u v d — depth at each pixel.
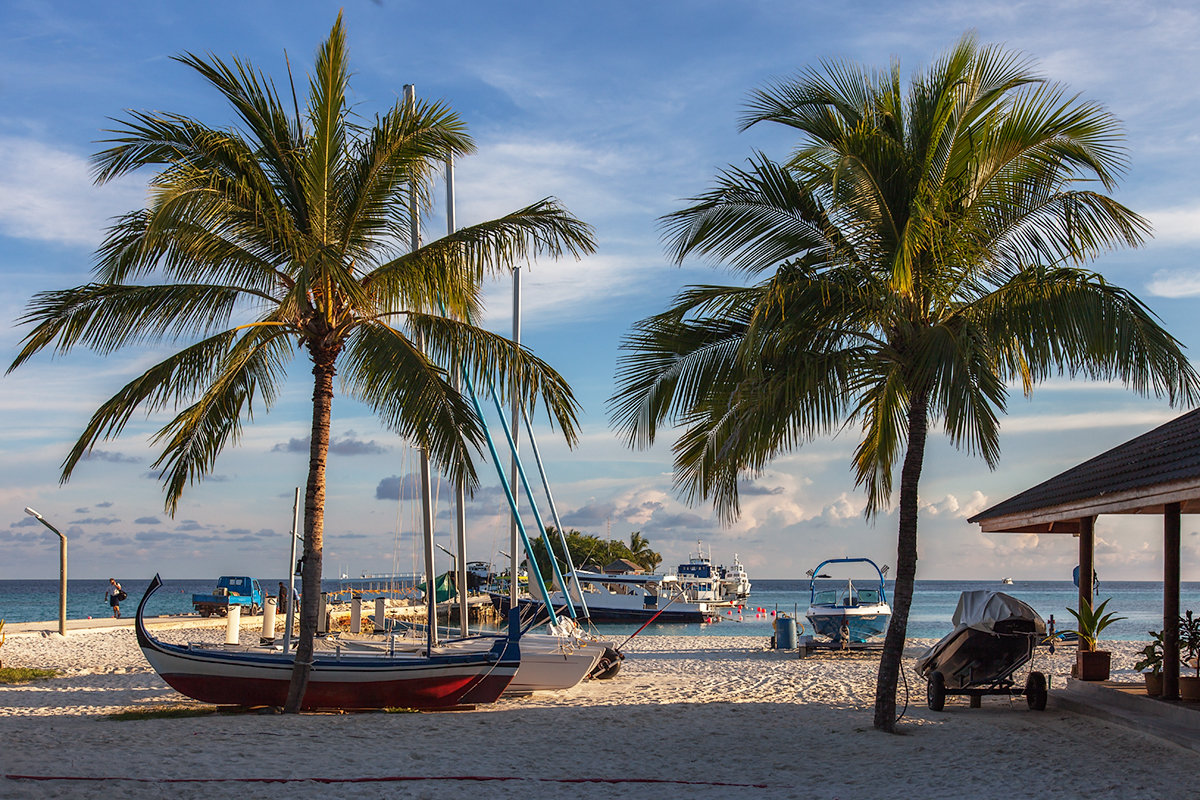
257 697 13.57
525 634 18.02
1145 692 12.62
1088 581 14.46
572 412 13.22
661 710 14.08
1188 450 10.51
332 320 12.70
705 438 11.85
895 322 11.32
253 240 12.58
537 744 11.00
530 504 21.75
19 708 14.09
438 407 11.97
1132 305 9.86
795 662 22.55
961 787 8.60
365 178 12.72
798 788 8.70
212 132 11.97
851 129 11.09
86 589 164.12
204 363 12.33
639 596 50.78
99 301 11.80
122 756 9.22
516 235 12.41
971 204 11.10
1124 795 8.11
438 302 13.62
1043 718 12.47
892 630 11.77
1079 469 14.62
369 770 9.14
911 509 11.69
